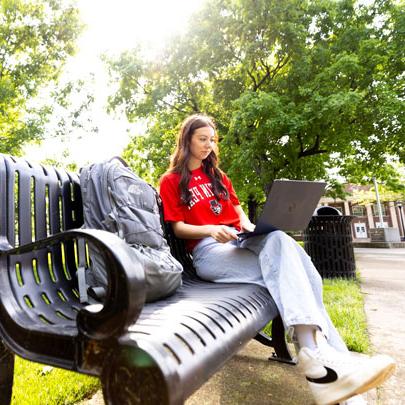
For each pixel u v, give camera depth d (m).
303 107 8.70
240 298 1.28
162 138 12.23
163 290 1.25
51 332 0.85
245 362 1.95
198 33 10.41
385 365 1.08
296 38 9.32
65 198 1.54
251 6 9.38
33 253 1.29
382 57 9.02
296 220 1.68
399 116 8.86
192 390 0.71
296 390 1.60
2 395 1.16
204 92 11.80
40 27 12.94
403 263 8.34
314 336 1.27
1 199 1.22
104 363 0.70
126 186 1.39
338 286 4.27
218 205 2.05
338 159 12.26
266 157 10.02
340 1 10.19
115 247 0.74
